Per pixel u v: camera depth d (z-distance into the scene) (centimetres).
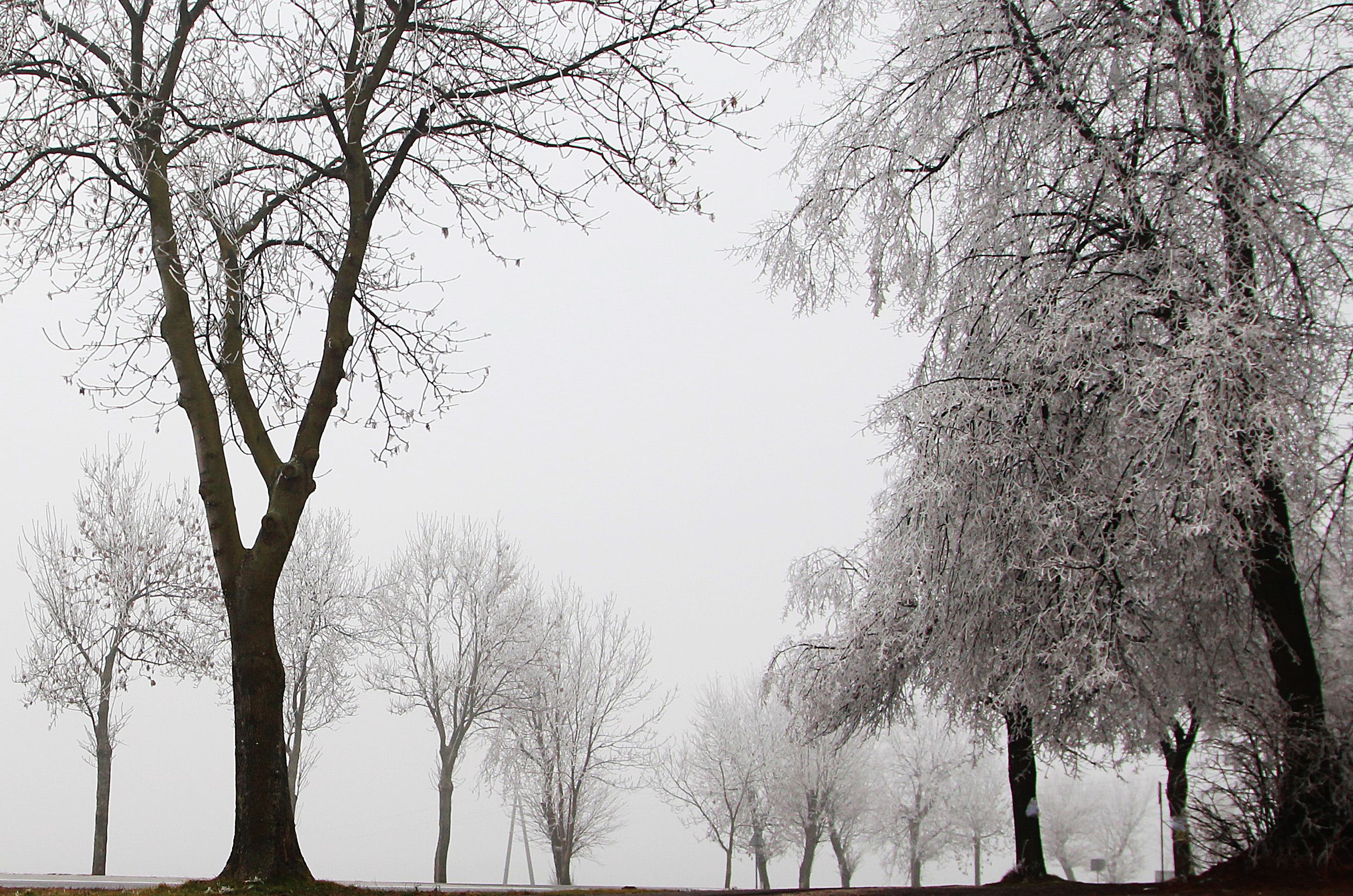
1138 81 917
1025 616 1001
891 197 1111
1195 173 884
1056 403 965
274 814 618
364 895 605
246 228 810
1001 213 1018
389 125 834
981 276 1062
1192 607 968
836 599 1639
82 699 2056
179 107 780
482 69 813
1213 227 872
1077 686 895
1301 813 848
